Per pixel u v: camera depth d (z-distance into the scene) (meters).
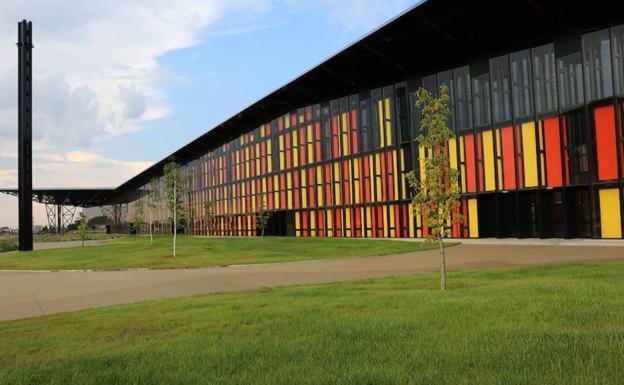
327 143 47.78
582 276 12.80
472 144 33.97
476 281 13.62
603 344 5.97
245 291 13.81
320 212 48.47
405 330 7.33
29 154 57.12
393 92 40.16
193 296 13.44
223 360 6.24
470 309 8.76
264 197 59.41
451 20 31.61
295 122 52.97
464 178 34.41
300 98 50.38
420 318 8.17
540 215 30.08
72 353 7.19
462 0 29.42
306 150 50.91
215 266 24.59
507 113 32.06
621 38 26.80
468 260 21.20
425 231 36.88
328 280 16.52
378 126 41.50
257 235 61.53
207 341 7.36
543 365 5.36
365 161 42.84
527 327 7.09
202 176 80.56
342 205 45.50
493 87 32.81
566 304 8.63
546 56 30.30
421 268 19.25
